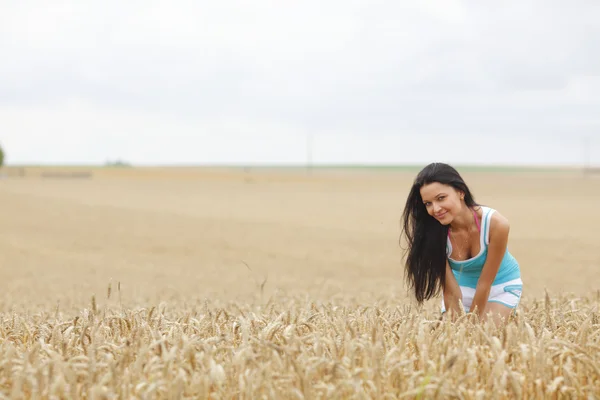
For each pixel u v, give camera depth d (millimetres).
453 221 5133
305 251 22516
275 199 47156
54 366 3238
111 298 12320
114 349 3658
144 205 40031
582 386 3355
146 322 4367
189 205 40750
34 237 25656
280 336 3771
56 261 20266
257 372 3137
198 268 18969
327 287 14000
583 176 108875
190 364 3307
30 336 4246
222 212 36062
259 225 29828
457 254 5285
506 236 5012
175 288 14188
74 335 4051
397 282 15789
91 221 30891
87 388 3121
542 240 23719
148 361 3459
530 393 3295
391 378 3236
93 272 18000
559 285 14648
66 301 11766
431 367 3268
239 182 75125
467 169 154625
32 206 36406
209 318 4648
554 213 35031
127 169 133000
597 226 28297
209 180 79688
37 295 13305
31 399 2963
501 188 65625
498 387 3084
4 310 9758
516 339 3734
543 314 4867
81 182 70625
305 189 61594
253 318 4434
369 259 20750
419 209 5234
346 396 3102
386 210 37875
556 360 3627
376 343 3316
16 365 3428
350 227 29359
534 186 70562
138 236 26188
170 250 22844
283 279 16594
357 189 62219
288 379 3098
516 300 5340
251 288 14688
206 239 25344
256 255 21688
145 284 15578
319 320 4555
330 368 3213
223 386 3264
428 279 5418
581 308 6012
